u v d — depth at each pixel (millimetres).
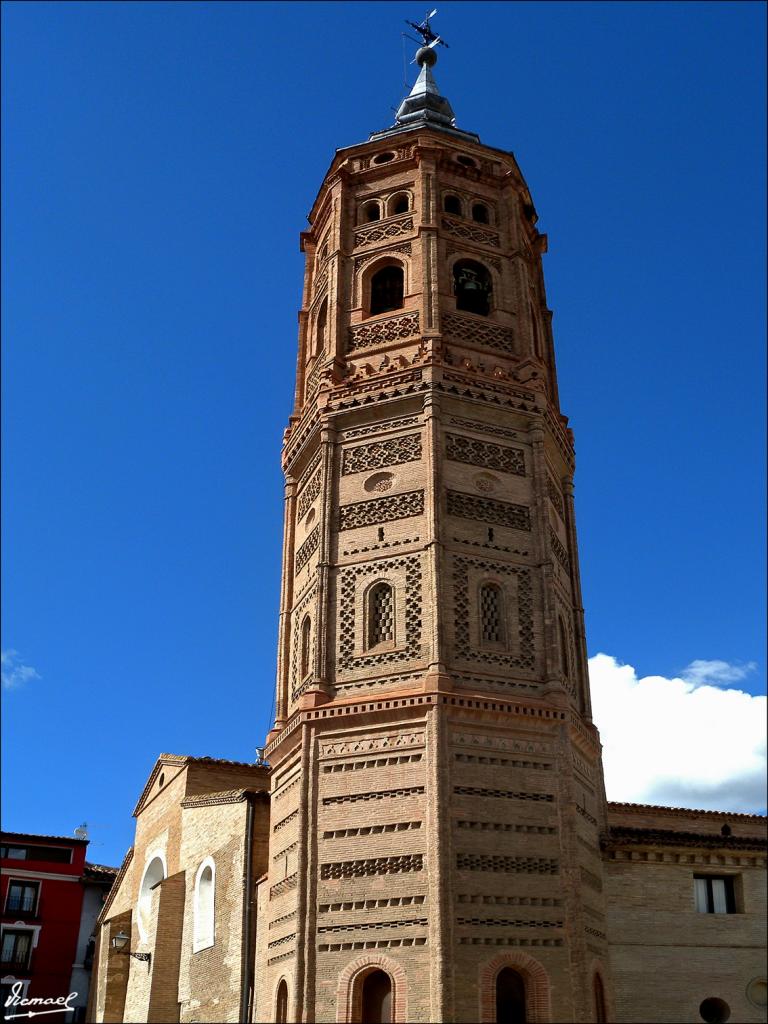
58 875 61531
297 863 30500
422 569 33188
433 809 29328
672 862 34062
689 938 33125
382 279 41031
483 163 43188
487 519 34719
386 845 29688
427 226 39531
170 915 39562
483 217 41969
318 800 31125
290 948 30422
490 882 29062
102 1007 43312
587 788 33562
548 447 37969
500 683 32281
